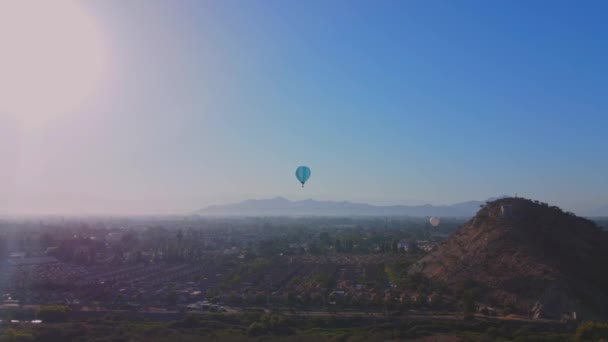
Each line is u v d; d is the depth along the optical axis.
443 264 120.44
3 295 114.12
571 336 71.25
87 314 93.38
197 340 72.19
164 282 137.62
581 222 126.38
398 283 117.50
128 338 73.62
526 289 91.69
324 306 99.56
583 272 99.88
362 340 72.56
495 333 75.81
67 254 191.00
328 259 191.50
